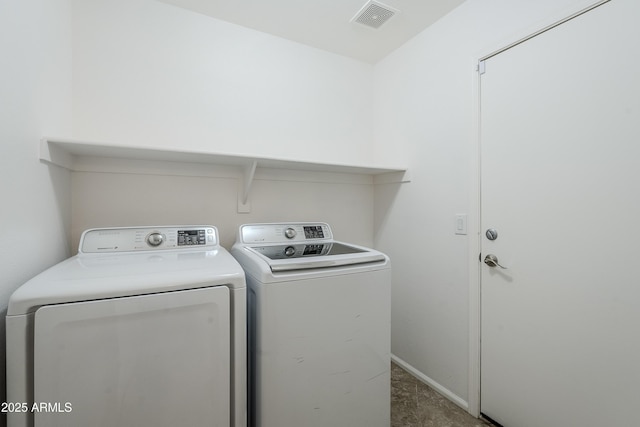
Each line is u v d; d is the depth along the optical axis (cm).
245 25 182
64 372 74
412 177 197
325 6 164
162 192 163
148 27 158
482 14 150
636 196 100
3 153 78
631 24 100
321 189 214
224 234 180
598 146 109
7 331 69
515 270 137
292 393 108
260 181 191
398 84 210
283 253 140
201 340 89
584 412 113
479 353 154
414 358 195
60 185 125
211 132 174
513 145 137
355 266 124
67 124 134
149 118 158
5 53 79
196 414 89
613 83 105
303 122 205
